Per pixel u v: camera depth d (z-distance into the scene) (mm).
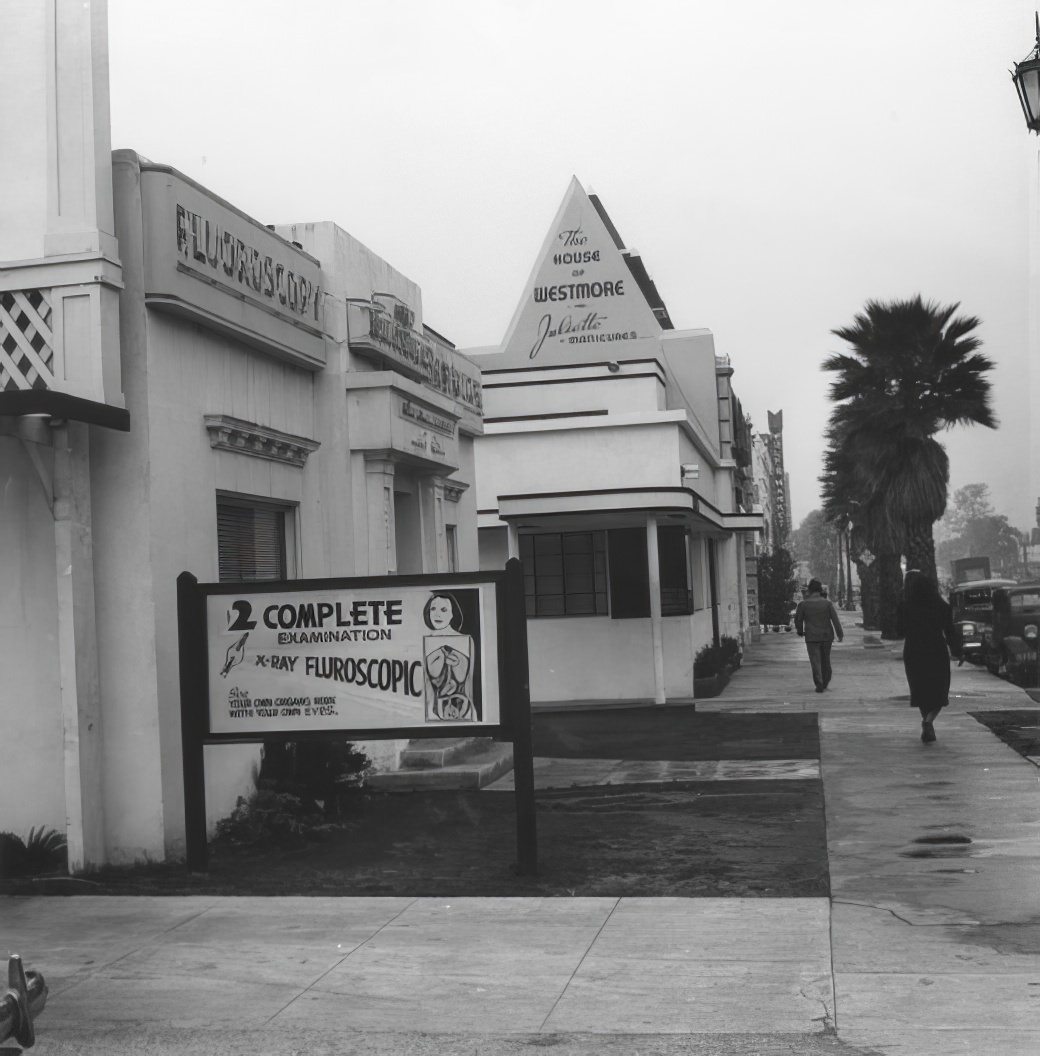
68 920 7648
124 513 9148
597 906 7629
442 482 15609
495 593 8562
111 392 8812
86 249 8758
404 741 13195
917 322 31141
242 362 10836
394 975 6398
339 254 12719
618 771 13648
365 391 12609
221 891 8328
